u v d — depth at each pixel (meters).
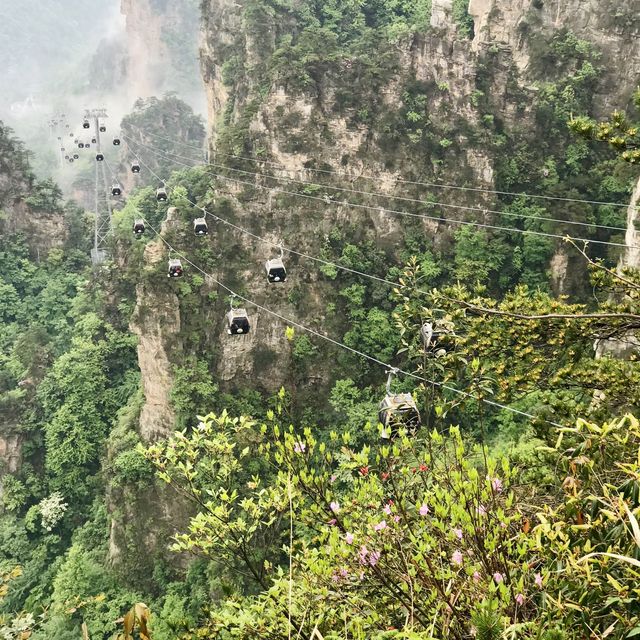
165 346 38.53
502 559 5.39
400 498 6.19
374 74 44.62
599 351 18.16
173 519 37.00
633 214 31.20
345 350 41.47
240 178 43.22
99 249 70.06
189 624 6.84
